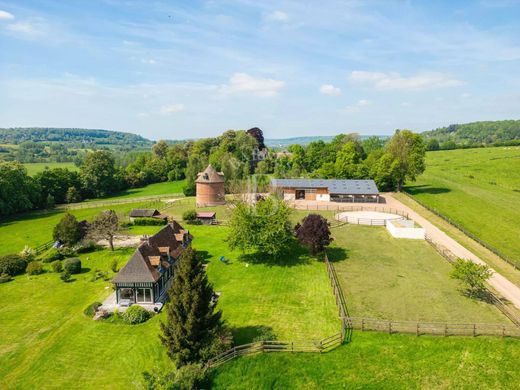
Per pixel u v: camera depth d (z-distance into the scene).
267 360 32.28
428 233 68.12
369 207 91.50
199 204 100.50
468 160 178.75
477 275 41.00
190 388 28.55
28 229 86.31
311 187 101.00
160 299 45.44
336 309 40.50
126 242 71.06
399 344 33.41
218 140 176.88
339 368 31.20
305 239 55.12
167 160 171.25
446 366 30.64
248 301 43.53
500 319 37.00
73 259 57.09
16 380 32.22
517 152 192.75
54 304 46.22
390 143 113.94
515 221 78.75
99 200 126.69
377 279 48.00
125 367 33.41
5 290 50.81
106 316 41.88
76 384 31.53
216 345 32.38
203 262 57.38
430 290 44.31
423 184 126.00
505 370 29.84
